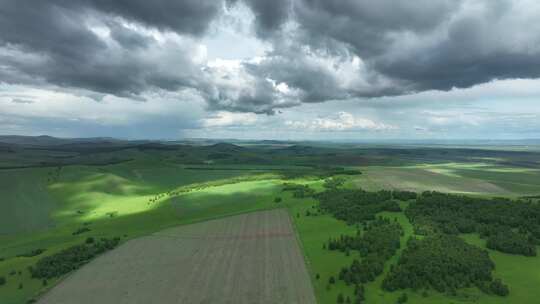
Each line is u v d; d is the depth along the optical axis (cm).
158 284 7800
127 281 8062
